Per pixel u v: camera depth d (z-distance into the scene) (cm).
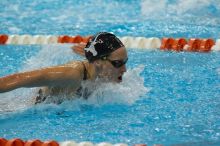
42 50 1738
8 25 2061
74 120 1135
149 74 1469
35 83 1129
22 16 2192
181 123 1105
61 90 1199
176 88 1345
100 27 2003
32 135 1059
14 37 1881
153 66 1552
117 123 1112
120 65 1198
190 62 1593
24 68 1545
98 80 1205
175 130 1066
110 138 1029
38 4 2372
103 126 1096
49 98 1212
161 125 1097
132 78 1336
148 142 1008
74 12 2233
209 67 1533
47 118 1152
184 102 1240
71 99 1209
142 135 1043
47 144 970
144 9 2231
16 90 1289
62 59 1619
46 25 2056
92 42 1188
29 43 1858
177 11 2186
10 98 1265
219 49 1728
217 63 1576
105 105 1220
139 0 2364
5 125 1120
